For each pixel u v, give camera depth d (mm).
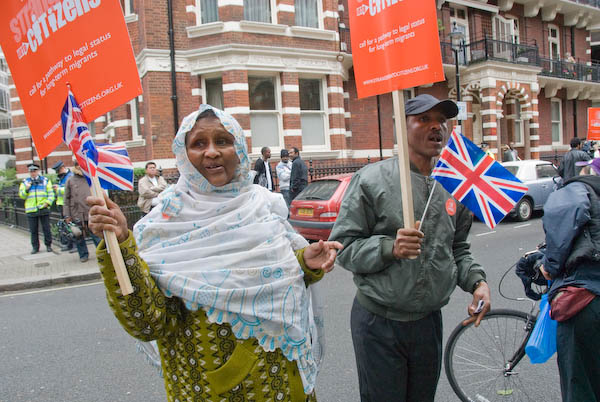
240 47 12164
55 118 1593
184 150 1615
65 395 3422
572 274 2254
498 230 10352
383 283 2062
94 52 1537
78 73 1559
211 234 1571
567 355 2279
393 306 2057
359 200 2137
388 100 16344
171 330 1519
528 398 3045
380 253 1980
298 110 13180
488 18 19391
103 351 4246
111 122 14852
